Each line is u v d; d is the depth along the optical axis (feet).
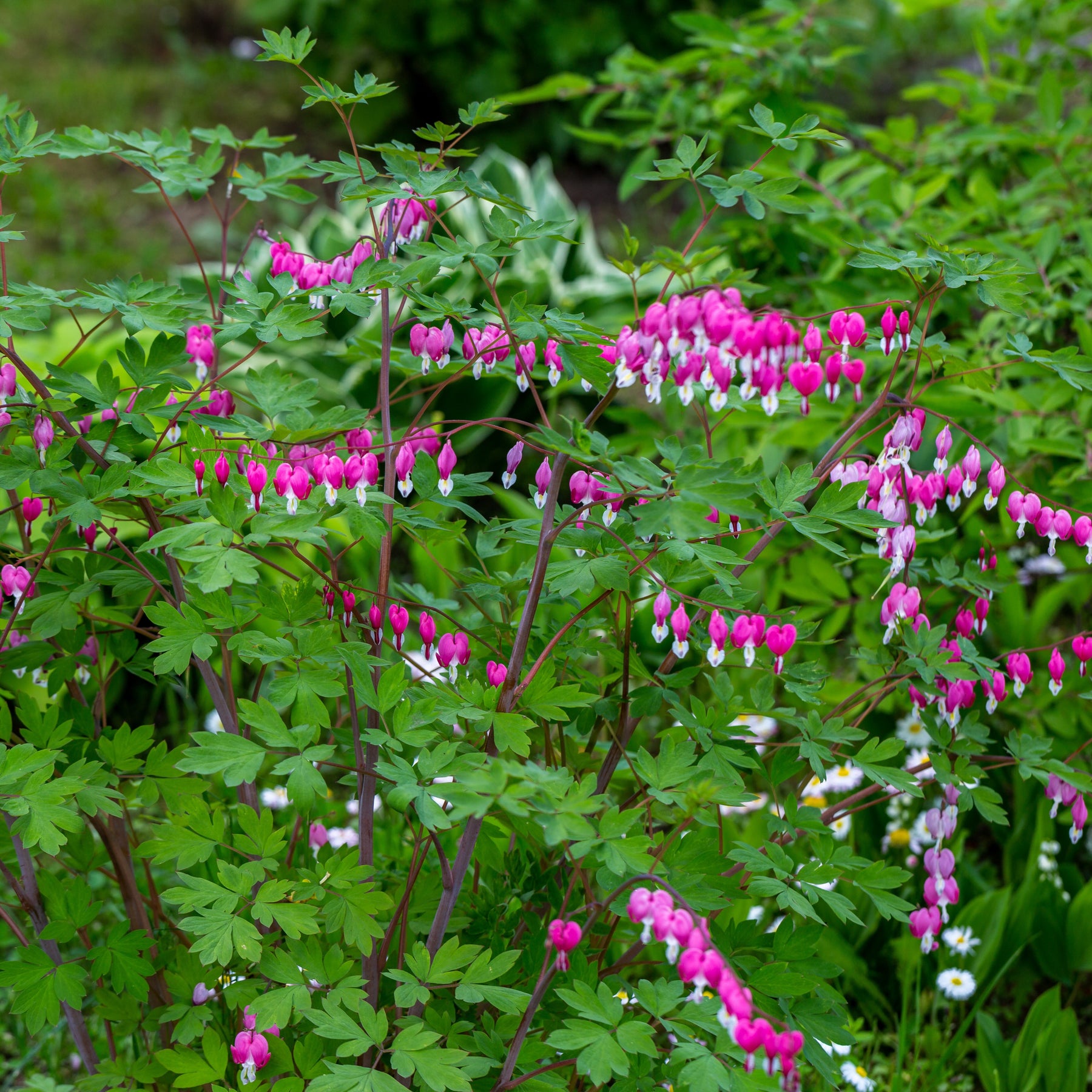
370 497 8.29
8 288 8.45
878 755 8.56
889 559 8.63
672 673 8.83
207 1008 8.57
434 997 8.61
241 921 8.24
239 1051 8.25
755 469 8.56
